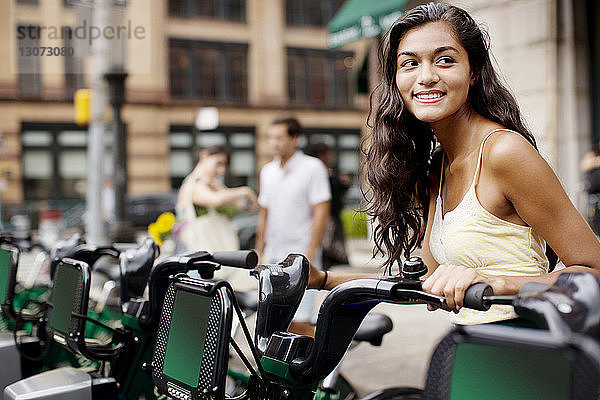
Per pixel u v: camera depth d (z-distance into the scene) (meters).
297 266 1.47
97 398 1.75
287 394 1.42
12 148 22.78
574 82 6.92
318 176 3.97
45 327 2.37
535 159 1.40
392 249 1.82
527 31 7.00
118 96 8.02
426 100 1.52
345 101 26.84
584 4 7.01
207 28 25.19
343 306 1.35
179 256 1.73
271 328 1.46
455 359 0.91
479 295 1.08
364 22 9.11
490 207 1.48
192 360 1.36
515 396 0.88
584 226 1.39
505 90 1.61
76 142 23.47
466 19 1.54
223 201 4.58
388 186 1.76
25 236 3.19
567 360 0.84
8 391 1.75
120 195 8.33
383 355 4.50
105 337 2.74
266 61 25.72
